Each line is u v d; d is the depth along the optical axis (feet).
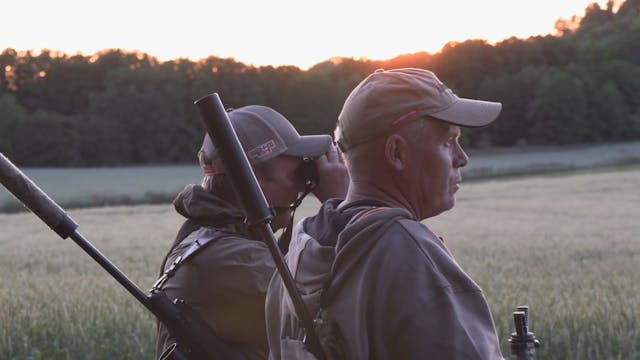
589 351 22.91
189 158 291.58
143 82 298.15
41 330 27.37
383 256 6.24
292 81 293.02
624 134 321.73
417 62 339.57
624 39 377.71
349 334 6.32
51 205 7.48
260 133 9.64
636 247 64.64
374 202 6.85
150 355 24.61
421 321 6.01
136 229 95.61
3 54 336.49
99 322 27.73
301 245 7.05
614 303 30.07
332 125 292.20
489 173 225.15
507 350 22.81
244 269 9.20
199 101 6.75
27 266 60.34
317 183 9.80
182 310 8.70
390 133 6.76
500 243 68.64
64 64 336.70
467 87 341.41
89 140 282.15
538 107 318.86
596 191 143.23
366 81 6.95
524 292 35.24
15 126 277.03
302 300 6.64
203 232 9.59
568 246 65.67
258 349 9.25
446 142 6.89
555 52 360.07
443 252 6.29
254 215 6.70
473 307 6.15
